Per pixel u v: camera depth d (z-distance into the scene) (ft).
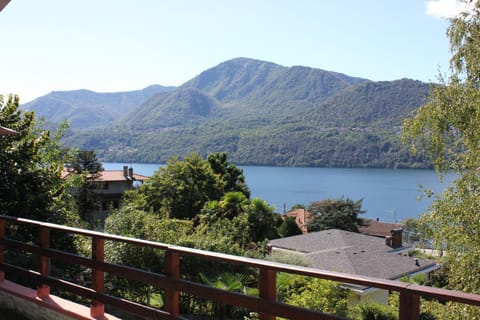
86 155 120.57
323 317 8.74
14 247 16.21
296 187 493.36
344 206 166.81
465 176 28.55
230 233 50.98
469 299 6.80
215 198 129.49
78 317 13.55
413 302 7.43
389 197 424.05
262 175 624.59
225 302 10.28
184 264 35.53
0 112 34.37
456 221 28.04
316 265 71.72
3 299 16.39
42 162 37.81
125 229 42.09
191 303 32.04
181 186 123.75
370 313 41.93
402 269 71.56
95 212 127.54
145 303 30.32
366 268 69.72
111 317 13.19
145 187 125.39
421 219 30.37
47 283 14.96
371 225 187.11
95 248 13.34
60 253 14.42
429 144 30.83
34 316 15.19
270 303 9.51
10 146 31.27
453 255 28.35
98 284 13.35
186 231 44.91
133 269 12.23
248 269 36.81
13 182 28.45
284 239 93.40
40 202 29.66
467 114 28.78
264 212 91.71
